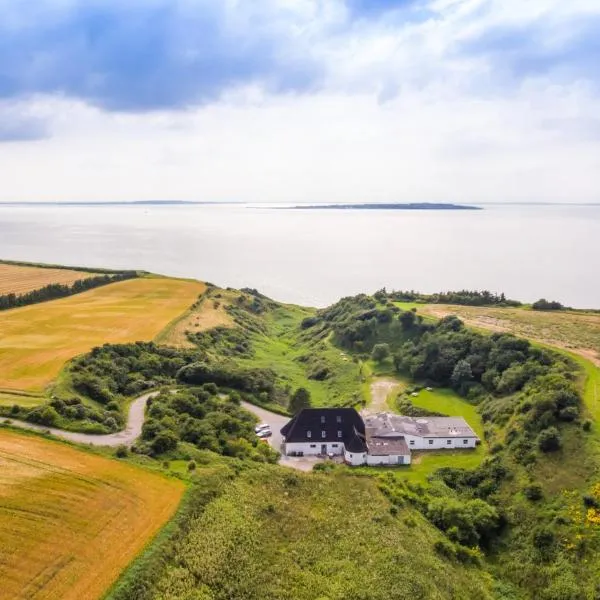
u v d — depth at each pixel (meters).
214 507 56.12
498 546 63.56
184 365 108.38
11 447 63.44
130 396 93.06
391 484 71.69
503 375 102.44
